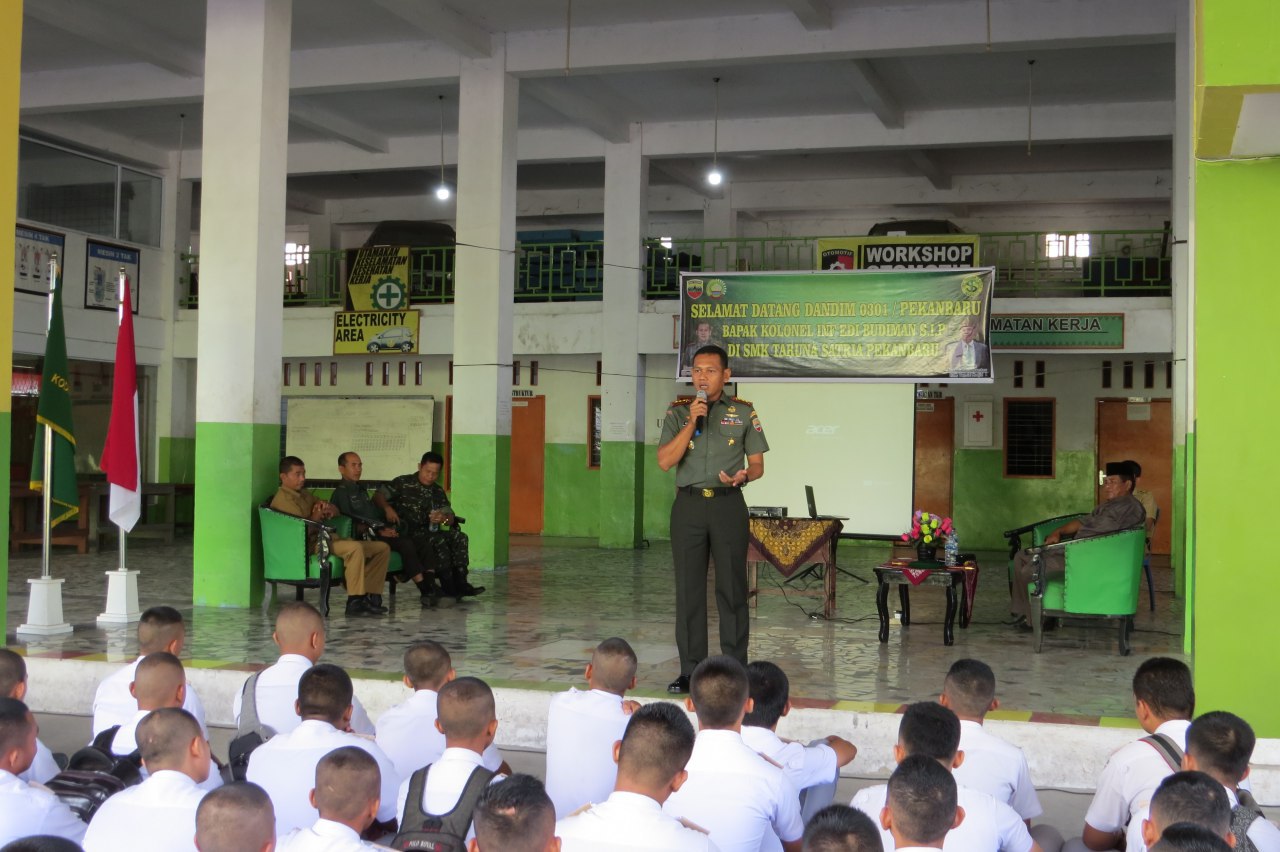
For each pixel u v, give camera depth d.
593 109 14.39
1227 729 3.11
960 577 7.93
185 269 17.27
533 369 17.98
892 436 12.34
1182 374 12.23
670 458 5.94
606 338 15.60
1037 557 7.49
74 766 3.41
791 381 12.60
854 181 17.77
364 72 12.66
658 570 12.64
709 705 3.21
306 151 16.34
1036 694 6.15
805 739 5.61
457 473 12.53
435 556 9.58
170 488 15.29
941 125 14.35
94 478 14.88
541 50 12.19
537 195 19.33
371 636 7.89
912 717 3.12
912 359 12.30
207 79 9.33
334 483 17.98
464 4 11.46
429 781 3.09
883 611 7.94
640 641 7.88
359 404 18.00
